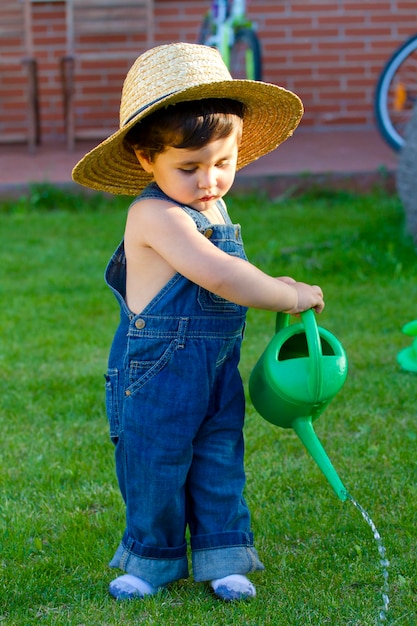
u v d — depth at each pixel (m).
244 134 2.51
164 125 2.07
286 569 2.39
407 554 2.44
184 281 2.17
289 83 9.14
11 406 3.60
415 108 5.69
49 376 3.92
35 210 7.37
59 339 4.41
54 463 3.08
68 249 6.18
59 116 9.23
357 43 9.06
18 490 2.90
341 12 8.99
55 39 9.04
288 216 6.80
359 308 4.74
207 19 8.45
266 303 2.12
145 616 2.20
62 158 8.41
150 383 2.19
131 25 8.66
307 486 2.87
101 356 4.18
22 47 9.08
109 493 2.85
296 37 9.05
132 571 2.29
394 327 4.43
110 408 2.28
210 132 2.08
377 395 3.58
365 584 2.31
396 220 6.25
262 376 2.22
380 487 2.82
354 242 5.77
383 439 3.19
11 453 3.17
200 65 2.16
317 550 2.49
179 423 2.19
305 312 2.17
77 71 9.10
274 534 2.59
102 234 6.55
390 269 5.36
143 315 2.19
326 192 7.45
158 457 2.20
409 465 2.97
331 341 2.22
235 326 2.22
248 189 7.47
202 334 2.17
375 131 9.11
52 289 5.29
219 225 2.21
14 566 2.45
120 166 2.39
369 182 7.47
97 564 2.45
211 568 2.26
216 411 2.26
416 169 5.48
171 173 2.14
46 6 8.96
